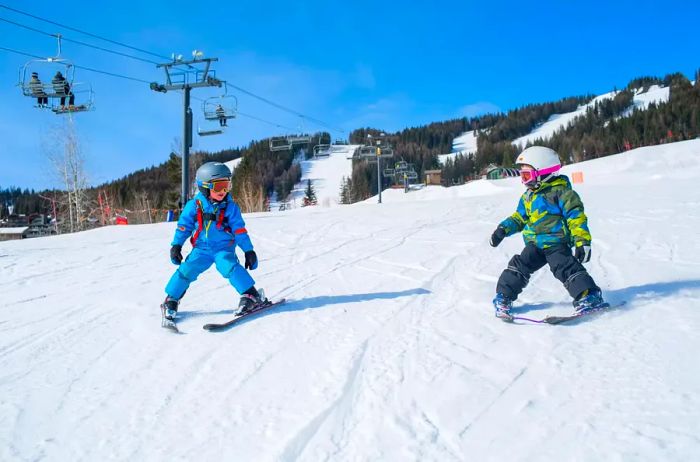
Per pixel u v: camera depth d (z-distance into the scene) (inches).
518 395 96.5
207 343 140.9
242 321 159.2
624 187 583.8
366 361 119.4
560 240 143.0
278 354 128.6
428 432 87.2
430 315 151.7
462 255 241.0
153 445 91.2
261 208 1224.2
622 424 82.1
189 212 167.0
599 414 86.1
